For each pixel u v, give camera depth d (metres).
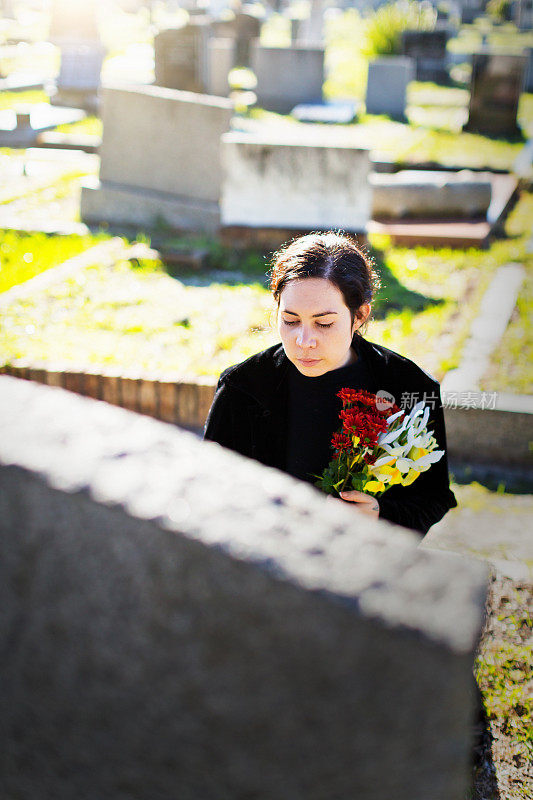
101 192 9.05
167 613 0.81
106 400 5.02
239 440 1.99
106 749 0.88
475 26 35.25
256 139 8.84
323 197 8.73
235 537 0.80
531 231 9.82
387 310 6.94
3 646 0.89
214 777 0.85
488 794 2.30
